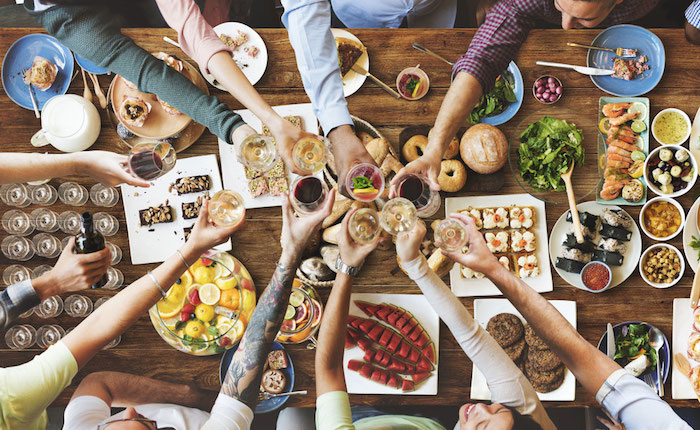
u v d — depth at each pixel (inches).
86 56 78.3
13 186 83.0
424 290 66.4
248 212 84.4
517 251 84.8
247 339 63.5
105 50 77.4
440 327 84.2
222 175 85.0
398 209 64.0
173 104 78.7
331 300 67.4
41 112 83.4
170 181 84.6
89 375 81.6
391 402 84.5
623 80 84.7
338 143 69.2
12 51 83.8
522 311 68.6
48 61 83.1
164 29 83.4
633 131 84.4
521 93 83.6
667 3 102.4
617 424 83.4
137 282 64.9
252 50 84.0
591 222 84.0
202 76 83.2
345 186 68.7
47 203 84.4
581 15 78.0
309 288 83.2
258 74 84.2
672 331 84.0
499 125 84.8
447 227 67.9
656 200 83.3
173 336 80.4
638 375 83.5
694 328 83.0
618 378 64.0
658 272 83.8
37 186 83.3
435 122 78.2
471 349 66.3
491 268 68.4
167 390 82.9
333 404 62.7
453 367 84.2
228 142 78.3
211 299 80.0
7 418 59.1
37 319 83.9
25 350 84.0
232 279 80.2
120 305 63.5
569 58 84.9
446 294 66.1
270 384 82.5
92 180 84.5
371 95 84.8
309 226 60.7
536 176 82.6
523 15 77.8
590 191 83.2
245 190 84.6
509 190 84.4
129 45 78.4
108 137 84.4
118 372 82.4
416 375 83.8
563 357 67.3
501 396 66.3
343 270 67.1
